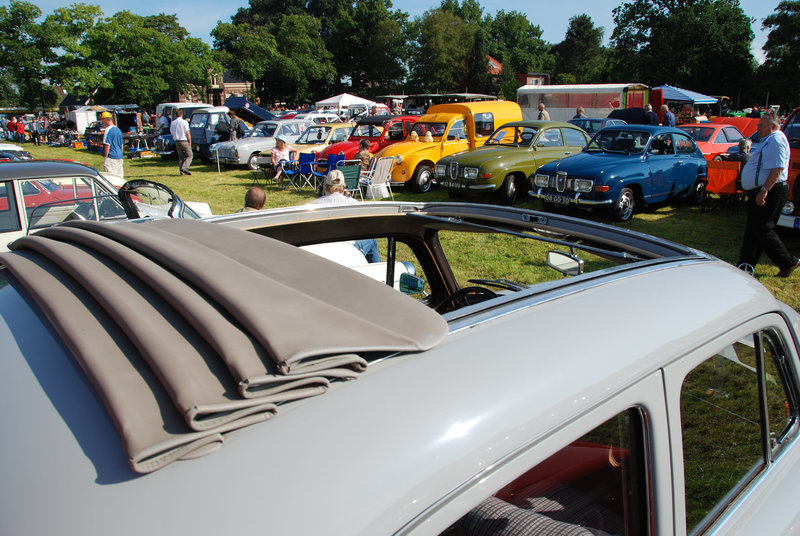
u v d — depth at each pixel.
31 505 0.73
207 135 18.06
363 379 0.93
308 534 0.74
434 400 0.91
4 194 5.08
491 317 1.12
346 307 1.10
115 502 0.73
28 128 33.44
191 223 1.67
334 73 82.56
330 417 0.86
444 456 0.86
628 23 59.75
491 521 1.12
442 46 77.19
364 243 3.11
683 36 55.00
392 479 0.82
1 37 36.12
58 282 1.21
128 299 1.05
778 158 5.74
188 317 0.97
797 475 1.59
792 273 6.32
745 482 1.47
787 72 52.22
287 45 76.62
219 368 0.88
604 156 9.68
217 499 0.74
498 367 1.00
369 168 12.41
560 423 1.00
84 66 37.25
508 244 3.97
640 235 1.90
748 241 6.24
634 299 1.30
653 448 1.18
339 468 0.80
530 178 11.05
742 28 55.12
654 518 1.18
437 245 2.92
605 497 1.22
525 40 102.19
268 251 1.39
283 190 12.89
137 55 38.53
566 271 1.92
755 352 1.51
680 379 1.24
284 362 0.83
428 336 1.01
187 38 41.91
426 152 12.37
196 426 0.77
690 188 10.19
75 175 5.42
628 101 24.70
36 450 0.80
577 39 104.50
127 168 17.67
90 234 1.44
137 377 0.88
